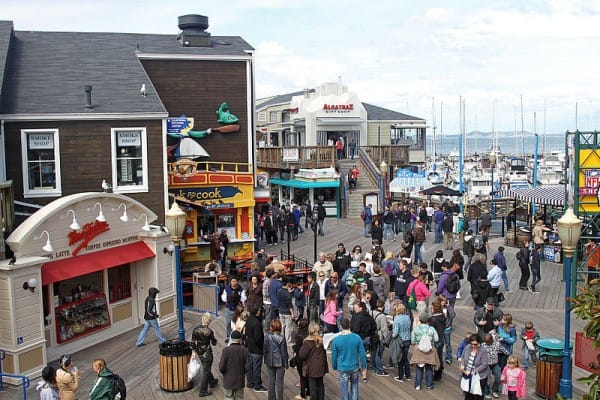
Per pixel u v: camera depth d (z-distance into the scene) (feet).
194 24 90.89
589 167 71.51
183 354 45.60
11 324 47.09
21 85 70.08
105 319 59.77
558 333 57.72
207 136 89.15
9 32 77.71
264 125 206.28
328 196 133.28
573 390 44.55
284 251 94.07
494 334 42.60
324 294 57.88
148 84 75.20
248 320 45.50
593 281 28.60
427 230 114.62
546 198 94.84
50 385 37.14
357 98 162.61
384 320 47.44
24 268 47.91
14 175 65.57
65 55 80.12
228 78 89.45
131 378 48.57
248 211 83.66
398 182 113.60
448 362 50.06
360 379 46.68
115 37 90.27
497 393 43.14
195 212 79.97
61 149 66.90
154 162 70.23
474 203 141.08
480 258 60.29
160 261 63.93
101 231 58.65
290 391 45.14
